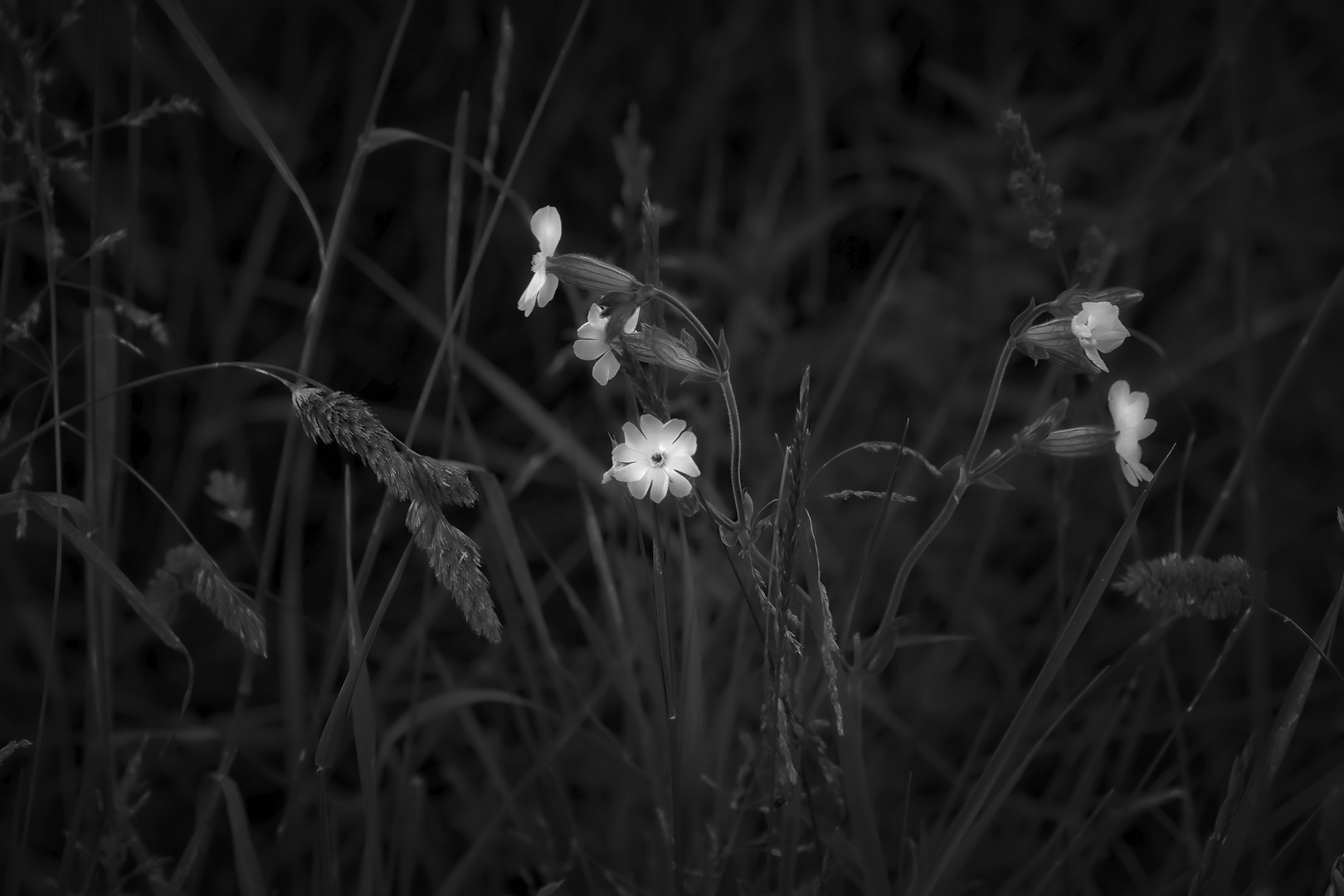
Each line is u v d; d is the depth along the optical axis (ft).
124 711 3.18
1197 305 3.96
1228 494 2.70
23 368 3.38
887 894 2.52
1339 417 3.77
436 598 3.04
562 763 3.06
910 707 3.12
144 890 2.96
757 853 2.82
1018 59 4.12
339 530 3.62
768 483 3.05
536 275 2.43
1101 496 3.56
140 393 3.61
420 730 3.06
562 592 3.50
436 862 2.90
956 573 3.28
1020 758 3.02
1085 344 2.45
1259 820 2.44
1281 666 3.29
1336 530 3.55
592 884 2.68
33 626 3.14
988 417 2.49
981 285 3.51
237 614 2.47
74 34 3.48
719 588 2.94
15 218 2.63
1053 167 3.72
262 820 3.13
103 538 2.64
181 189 3.89
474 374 3.96
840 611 3.00
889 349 3.43
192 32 2.58
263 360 3.78
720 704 2.83
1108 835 2.71
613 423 3.15
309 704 3.18
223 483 2.73
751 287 3.46
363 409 2.40
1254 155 3.72
